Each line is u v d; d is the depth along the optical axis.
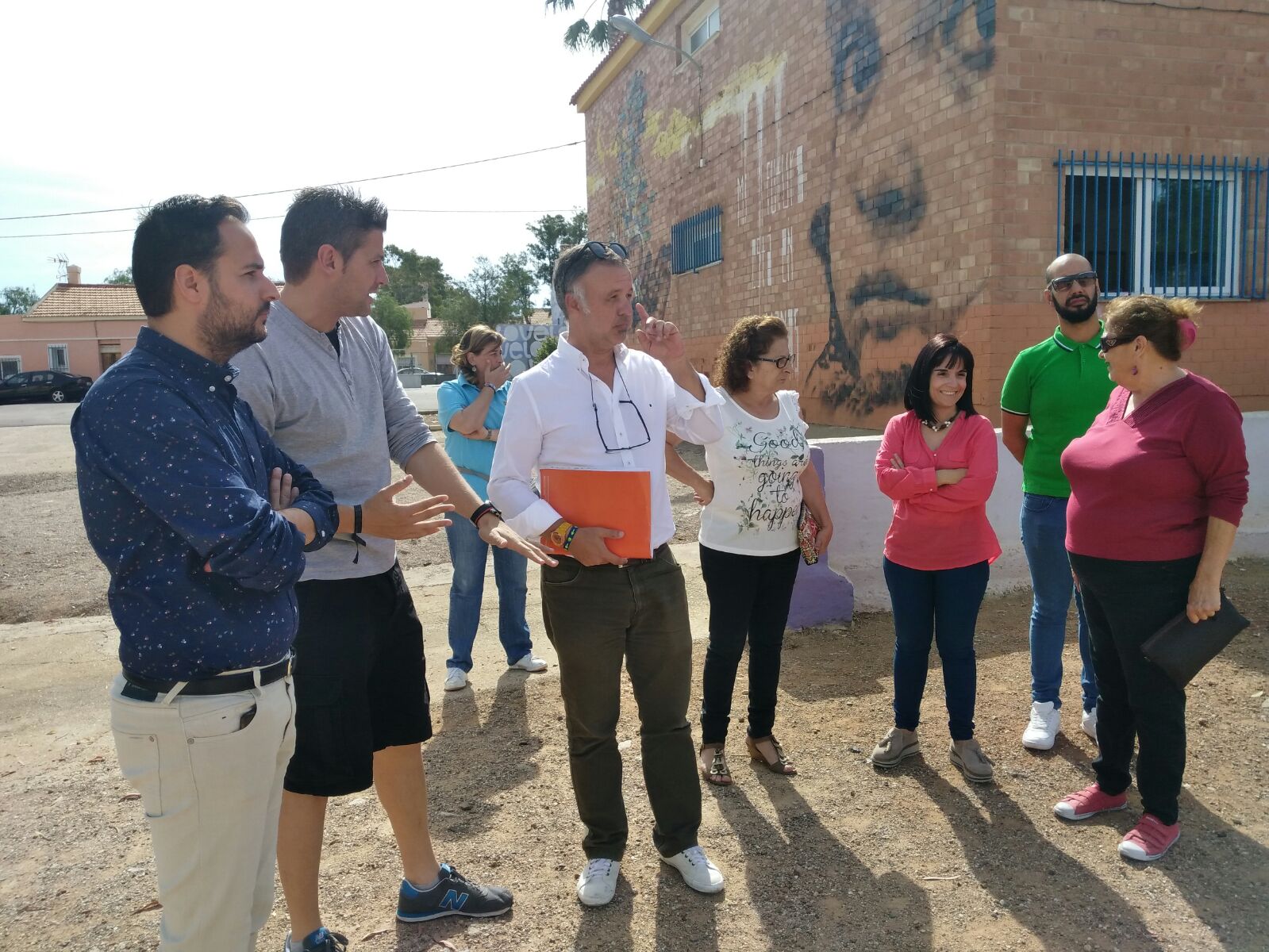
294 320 2.37
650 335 2.93
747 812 3.30
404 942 2.62
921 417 3.48
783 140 11.55
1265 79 8.30
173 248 1.71
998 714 4.07
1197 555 2.82
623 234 18.19
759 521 3.42
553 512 2.58
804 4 10.85
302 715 2.31
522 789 3.53
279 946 2.62
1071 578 3.72
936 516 3.41
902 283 9.20
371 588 2.43
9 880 3.00
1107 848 3.00
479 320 54.56
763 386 3.41
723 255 13.58
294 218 2.32
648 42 13.52
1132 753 3.23
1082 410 3.61
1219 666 4.46
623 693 4.45
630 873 2.95
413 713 2.59
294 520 1.87
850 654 4.87
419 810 2.67
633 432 2.72
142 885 2.95
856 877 2.88
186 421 1.66
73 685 4.78
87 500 1.67
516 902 2.80
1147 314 2.80
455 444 4.73
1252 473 6.20
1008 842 3.06
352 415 2.45
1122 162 8.01
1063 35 7.81
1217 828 3.07
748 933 2.62
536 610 6.01
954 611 3.46
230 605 1.75
